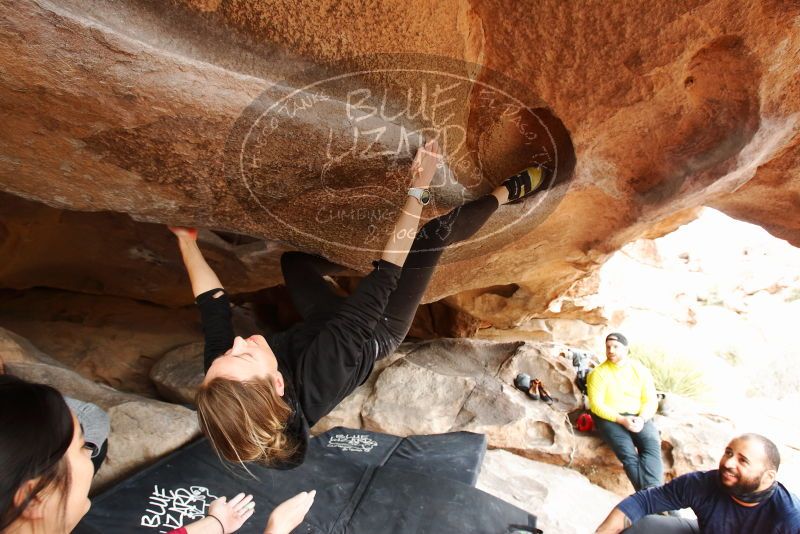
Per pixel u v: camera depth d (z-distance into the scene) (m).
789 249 10.52
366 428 4.16
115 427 3.09
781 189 2.25
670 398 5.02
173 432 3.20
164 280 4.23
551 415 4.23
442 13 1.31
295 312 5.49
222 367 1.28
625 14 1.36
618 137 1.81
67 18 1.07
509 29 1.43
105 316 4.61
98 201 1.79
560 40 1.44
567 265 3.44
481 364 4.84
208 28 1.22
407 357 4.84
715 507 2.40
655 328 8.77
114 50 1.14
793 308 10.13
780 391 8.69
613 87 1.55
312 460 3.41
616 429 3.90
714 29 1.40
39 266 3.82
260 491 2.95
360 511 2.87
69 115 1.31
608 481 4.12
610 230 2.63
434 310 5.75
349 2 1.22
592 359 5.22
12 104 1.27
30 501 0.76
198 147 1.46
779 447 6.02
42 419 0.77
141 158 1.51
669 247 10.20
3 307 4.36
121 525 2.51
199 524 1.60
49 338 4.20
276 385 1.31
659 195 2.08
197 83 1.25
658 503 2.57
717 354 9.09
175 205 1.79
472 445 3.78
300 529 2.69
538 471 3.89
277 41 1.26
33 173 1.62
